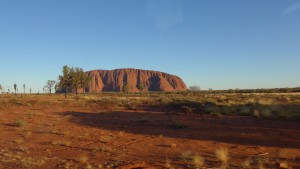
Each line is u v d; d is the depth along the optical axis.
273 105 30.23
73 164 11.41
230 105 33.72
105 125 23.20
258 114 24.73
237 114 27.62
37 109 37.97
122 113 32.69
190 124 22.27
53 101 50.72
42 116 29.69
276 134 16.72
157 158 12.12
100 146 14.99
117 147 14.69
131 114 31.50
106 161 11.81
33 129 21.11
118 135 18.28
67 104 46.31
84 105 44.88
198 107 34.00
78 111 35.78
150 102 46.34
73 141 16.52
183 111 31.64
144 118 26.72
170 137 17.11
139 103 45.09
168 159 11.83
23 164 11.27
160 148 14.15
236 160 11.42
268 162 10.93
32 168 10.93
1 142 16.41
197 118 25.89
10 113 32.28
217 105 34.62
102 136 17.66
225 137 16.44
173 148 14.07
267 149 13.20
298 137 15.65
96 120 26.53
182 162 11.27
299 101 38.69
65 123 24.55
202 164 10.73
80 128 21.58
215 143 14.91
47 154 13.36
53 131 19.77
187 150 13.48
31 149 14.51
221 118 25.23
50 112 34.06
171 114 30.31
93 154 13.22
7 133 19.48
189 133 18.25
